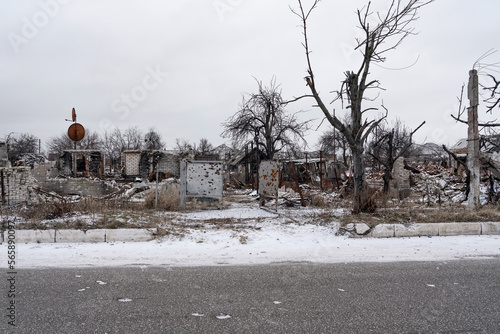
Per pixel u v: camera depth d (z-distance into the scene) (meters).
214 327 3.32
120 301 3.96
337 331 3.24
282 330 3.26
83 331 3.22
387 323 3.41
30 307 3.77
